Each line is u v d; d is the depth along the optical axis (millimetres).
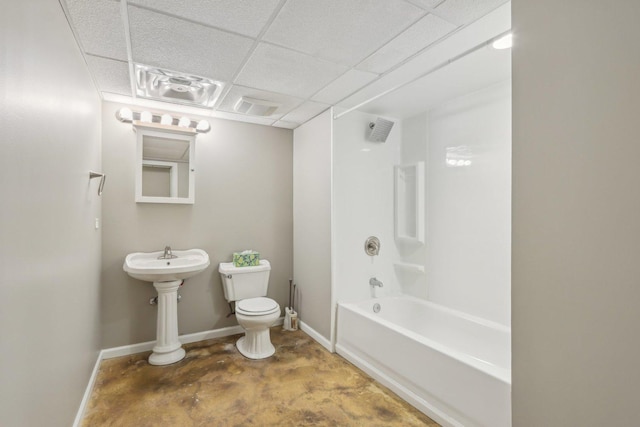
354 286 2957
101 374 2367
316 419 1882
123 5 1450
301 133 3365
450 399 1790
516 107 1173
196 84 2396
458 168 2670
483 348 2375
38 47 1135
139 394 2113
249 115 3053
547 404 1086
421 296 3012
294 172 3512
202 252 2939
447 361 1812
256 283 3061
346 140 2922
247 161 3287
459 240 2662
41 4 1166
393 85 2389
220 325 3143
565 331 1038
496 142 2385
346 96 2604
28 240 1045
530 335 1139
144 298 2785
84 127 1905
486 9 1501
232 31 1684
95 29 1636
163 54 1915
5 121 880
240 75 2219
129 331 2732
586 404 983
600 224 949
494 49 1841
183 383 2260
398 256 3232
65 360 1485
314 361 2623
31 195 1070
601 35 944
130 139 2742
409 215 3084
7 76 891
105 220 2637
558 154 1053
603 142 941
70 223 1560
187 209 2982
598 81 951
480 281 2500
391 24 1627
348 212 2934
